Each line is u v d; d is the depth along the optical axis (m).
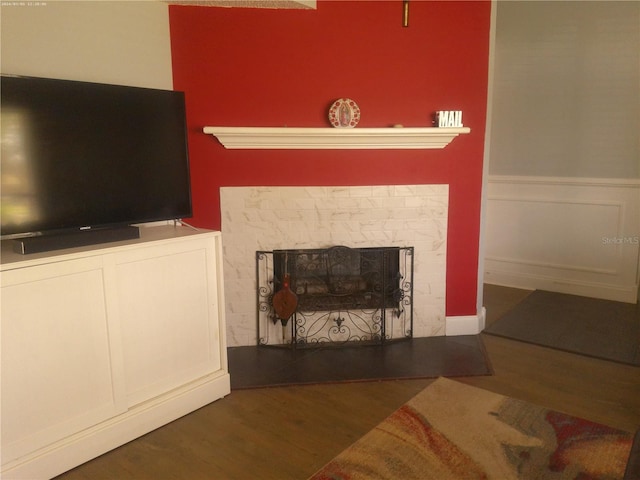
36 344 1.84
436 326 3.32
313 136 2.87
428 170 3.13
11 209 1.92
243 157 2.97
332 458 2.03
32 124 1.94
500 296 4.22
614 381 2.69
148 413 2.21
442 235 3.21
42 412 1.88
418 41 2.97
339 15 2.89
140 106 2.29
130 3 2.56
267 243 3.08
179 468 1.98
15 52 2.11
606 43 3.77
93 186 2.16
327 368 2.85
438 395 2.53
